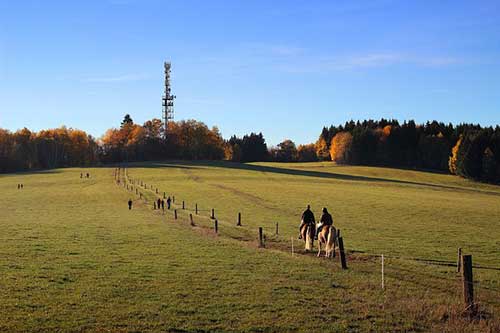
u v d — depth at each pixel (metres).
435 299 19.03
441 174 150.38
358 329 15.51
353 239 37.88
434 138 176.00
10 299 18.09
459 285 21.97
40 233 37.22
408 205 65.12
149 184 101.19
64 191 89.44
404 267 26.58
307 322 16.08
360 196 77.38
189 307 17.50
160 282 21.19
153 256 27.59
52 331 14.92
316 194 80.06
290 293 19.62
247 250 30.38
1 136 174.00
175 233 38.28
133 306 17.53
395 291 20.34
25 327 15.16
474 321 16.30
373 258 29.61
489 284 22.98
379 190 91.25
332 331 15.30
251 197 75.62
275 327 15.57
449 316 16.80
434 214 55.94
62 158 199.50
